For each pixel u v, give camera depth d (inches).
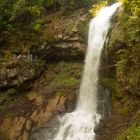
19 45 721.6
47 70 721.0
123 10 580.7
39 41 719.7
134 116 523.5
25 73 694.5
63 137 585.0
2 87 693.9
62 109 623.5
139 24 522.6
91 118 581.0
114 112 567.2
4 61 700.0
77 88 652.7
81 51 689.0
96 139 540.4
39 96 666.8
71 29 708.7
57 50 714.2
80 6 797.2
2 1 739.4
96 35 667.4
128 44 540.7
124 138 492.1
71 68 698.8
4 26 731.4
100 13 695.1
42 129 607.5
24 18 741.3
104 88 609.0
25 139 610.2
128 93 556.1
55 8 811.4
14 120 643.5
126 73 546.9
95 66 648.4
